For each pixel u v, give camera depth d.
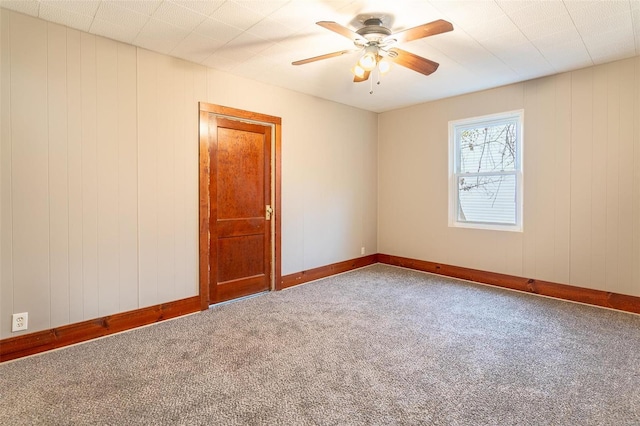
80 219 2.71
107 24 2.58
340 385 2.09
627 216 3.33
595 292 3.53
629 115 3.29
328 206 4.75
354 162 5.12
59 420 1.78
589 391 2.03
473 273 4.49
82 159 2.71
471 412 1.84
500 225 4.25
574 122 3.62
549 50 3.08
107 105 2.82
